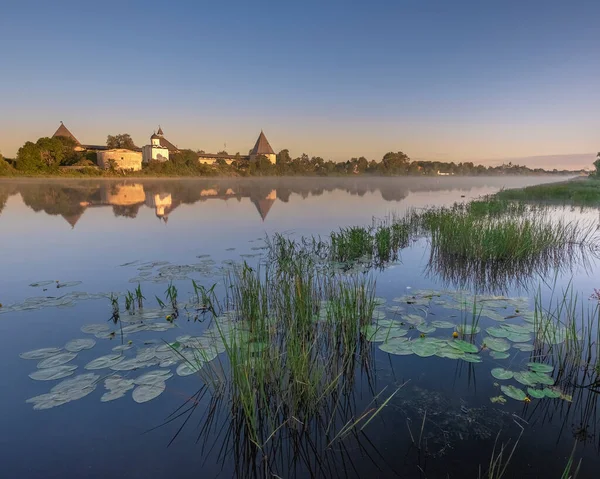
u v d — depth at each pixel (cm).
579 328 452
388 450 270
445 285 661
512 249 818
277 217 1714
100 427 299
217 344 421
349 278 708
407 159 12850
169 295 605
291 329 403
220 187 4606
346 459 264
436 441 277
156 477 253
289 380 340
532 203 1945
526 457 257
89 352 414
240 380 305
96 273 755
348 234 1013
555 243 913
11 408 321
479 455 262
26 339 454
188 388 351
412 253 935
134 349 418
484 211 1498
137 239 1141
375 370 379
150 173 7000
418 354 395
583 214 1498
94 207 2083
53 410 318
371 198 3050
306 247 1024
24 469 258
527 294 600
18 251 969
